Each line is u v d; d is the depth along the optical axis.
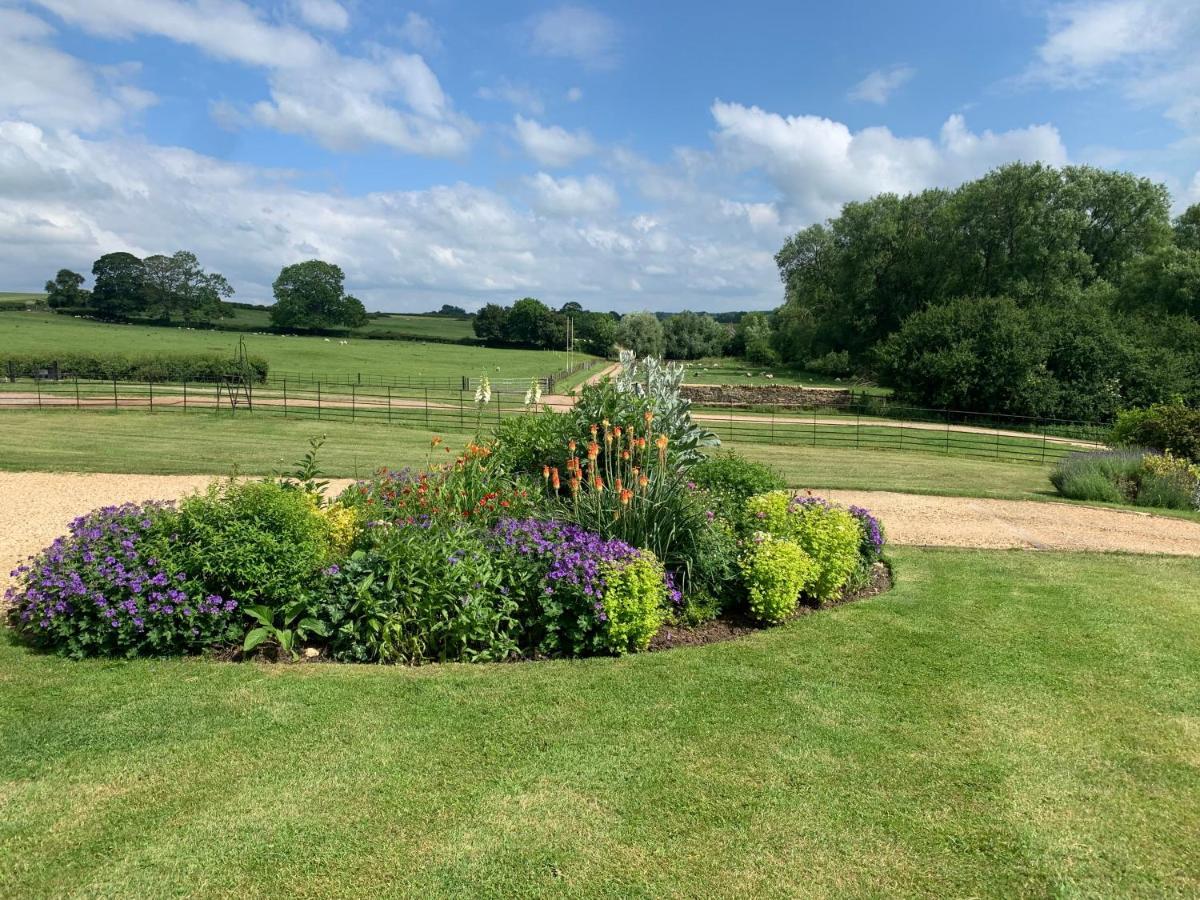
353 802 3.57
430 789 3.69
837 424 32.69
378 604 5.27
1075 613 6.84
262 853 3.20
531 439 8.17
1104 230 53.75
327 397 36.88
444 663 5.27
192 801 3.55
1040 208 52.09
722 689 4.93
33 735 4.11
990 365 36.16
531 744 4.14
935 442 27.34
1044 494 15.38
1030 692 5.03
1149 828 3.54
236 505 5.59
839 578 6.88
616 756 4.04
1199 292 42.06
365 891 3.00
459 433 25.05
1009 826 3.53
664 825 3.47
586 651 5.57
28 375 40.12
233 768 3.83
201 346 69.06
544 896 3.00
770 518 7.17
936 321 40.00
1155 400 35.19
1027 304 49.69
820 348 69.81
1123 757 4.20
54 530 9.50
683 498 6.63
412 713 4.46
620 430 7.29
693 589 6.31
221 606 5.24
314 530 5.68
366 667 5.14
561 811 3.55
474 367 65.50
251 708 4.46
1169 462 15.09
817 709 4.67
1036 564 8.77
